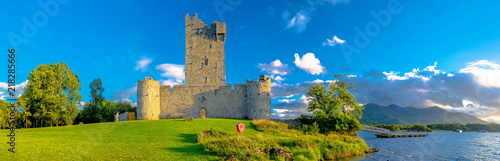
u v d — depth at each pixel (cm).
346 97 6406
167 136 3725
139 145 3061
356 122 5794
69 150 2655
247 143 3173
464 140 7869
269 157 2894
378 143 6344
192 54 7512
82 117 7538
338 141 4144
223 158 2617
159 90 6631
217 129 4544
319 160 3350
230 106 6644
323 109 6131
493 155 4638
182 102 6625
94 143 3111
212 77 7444
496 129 15925
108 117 7994
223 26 7550
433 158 4147
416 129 14600
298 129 5641
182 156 2627
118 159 2408
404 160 3800
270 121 5712
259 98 6294
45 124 6019
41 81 5875
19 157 2283
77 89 6412
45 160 2241
